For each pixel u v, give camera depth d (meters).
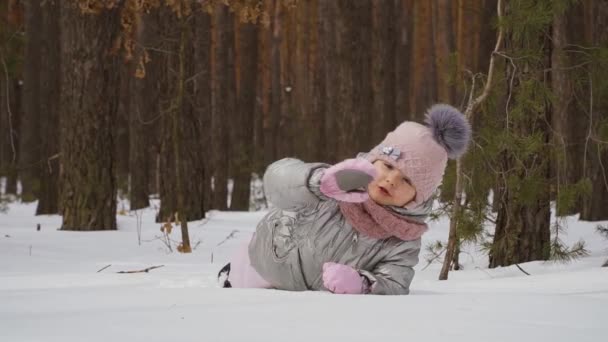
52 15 21.28
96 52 12.67
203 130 22.12
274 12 35.00
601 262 7.99
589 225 14.27
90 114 12.66
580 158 16.19
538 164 8.06
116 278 4.69
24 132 23.44
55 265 8.35
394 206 3.80
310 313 2.57
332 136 19.42
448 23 30.33
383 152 3.80
